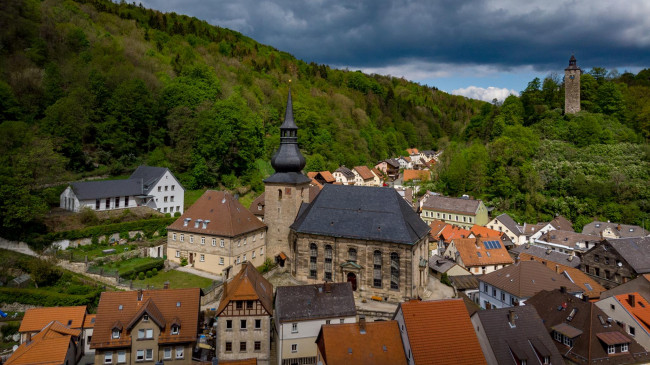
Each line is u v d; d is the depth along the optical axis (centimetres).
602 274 9250
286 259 8338
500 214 14262
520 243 12988
